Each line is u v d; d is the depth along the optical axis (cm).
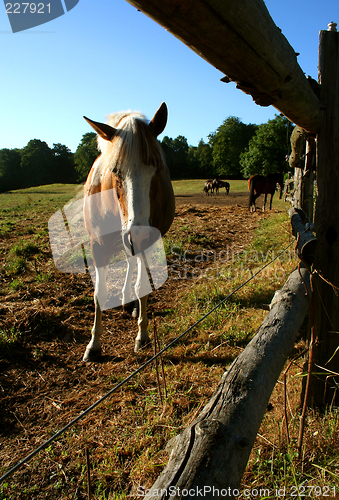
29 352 294
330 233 170
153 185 240
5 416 222
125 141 217
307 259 174
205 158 7112
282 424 159
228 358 271
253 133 6450
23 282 451
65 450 192
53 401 236
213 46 83
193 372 253
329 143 162
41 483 172
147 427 199
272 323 146
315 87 159
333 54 155
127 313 376
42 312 339
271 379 117
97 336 291
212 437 83
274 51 97
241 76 101
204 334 305
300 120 145
